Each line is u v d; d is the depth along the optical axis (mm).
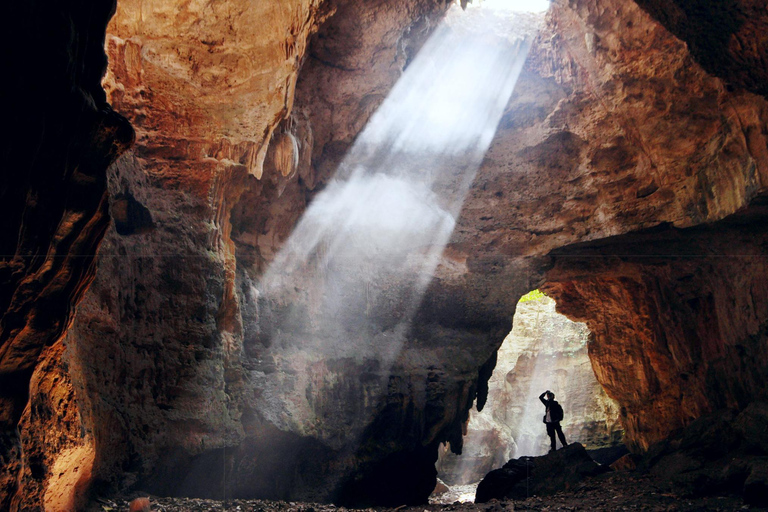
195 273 10500
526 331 32094
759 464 10180
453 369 16547
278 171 12391
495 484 14516
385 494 15195
